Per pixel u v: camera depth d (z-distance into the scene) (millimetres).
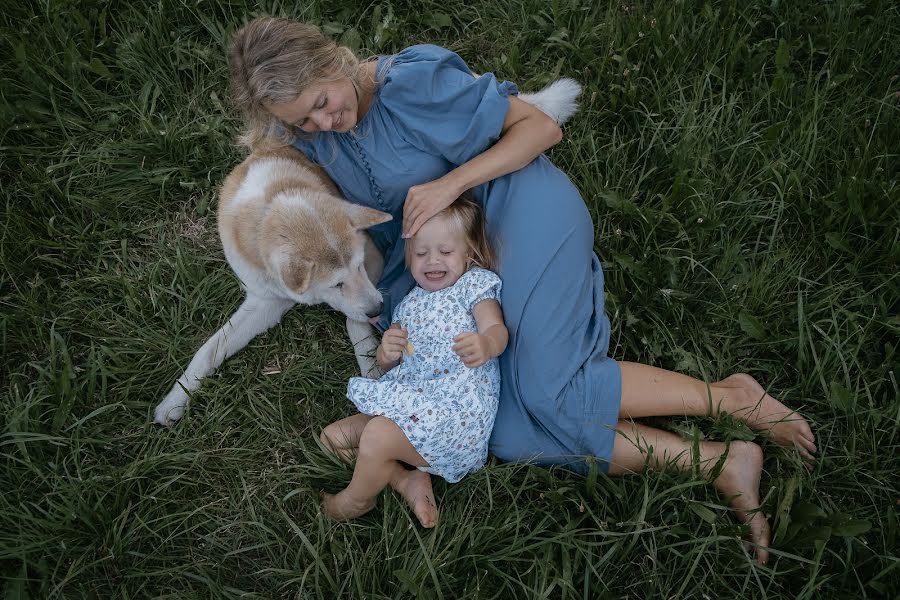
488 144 2982
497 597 2672
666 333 3260
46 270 3561
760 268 3389
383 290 3400
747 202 3527
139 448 3131
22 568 2668
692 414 2939
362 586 2688
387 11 4332
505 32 4285
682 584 2646
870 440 2932
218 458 3074
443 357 2893
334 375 3371
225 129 3977
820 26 4055
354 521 2891
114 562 2799
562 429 2805
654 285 3395
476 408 2756
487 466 2889
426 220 2895
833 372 3111
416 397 2705
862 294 3312
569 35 4203
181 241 3750
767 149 3691
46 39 3961
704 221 3488
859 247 3457
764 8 4172
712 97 3889
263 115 2896
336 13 4301
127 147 3867
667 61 3961
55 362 3227
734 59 3934
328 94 2697
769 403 2943
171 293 3496
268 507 2973
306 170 3320
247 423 3211
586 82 4051
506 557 2680
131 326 3422
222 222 3320
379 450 2662
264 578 2799
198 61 4172
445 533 2793
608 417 2809
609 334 2994
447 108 2918
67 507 2809
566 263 2893
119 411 3209
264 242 3111
